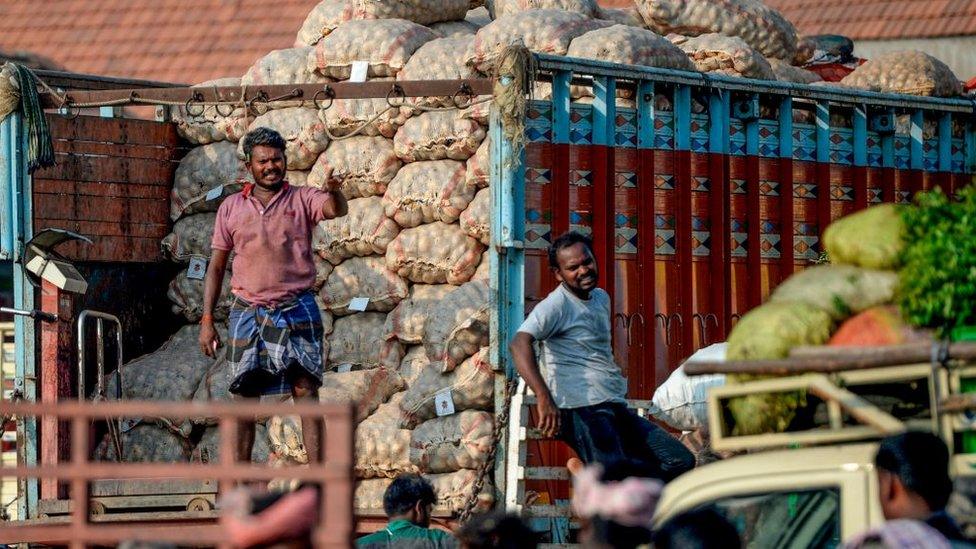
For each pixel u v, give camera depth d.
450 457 17.12
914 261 9.76
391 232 18.83
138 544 8.57
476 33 20.25
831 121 20.91
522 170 17.25
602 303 15.53
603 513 9.15
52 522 16.83
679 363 18.56
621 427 15.39
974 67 41.03
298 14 40.72
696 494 9.59
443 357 17.70
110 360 20.58
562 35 18.67
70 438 18.61
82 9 42.66
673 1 21.38
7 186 19.66
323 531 8.23
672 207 18.67
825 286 10.21
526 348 15.04
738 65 20.16
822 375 9.48
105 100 19.33
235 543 8.45
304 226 16.86
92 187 20.42
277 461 18.05
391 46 19.25
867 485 9.04
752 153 19.56
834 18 42.97
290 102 19.73
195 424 19.31
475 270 18.28
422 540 13.86
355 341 19.17
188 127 20.92
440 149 18.36
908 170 21.52
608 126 18.06
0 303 29.58
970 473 8.98
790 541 9.27
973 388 9.04
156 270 21.33
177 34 41.03
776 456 9.50
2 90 19.47
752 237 19.47
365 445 17.70
